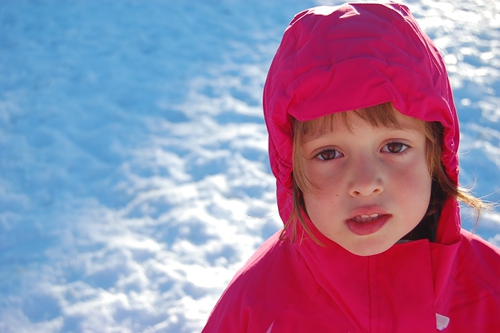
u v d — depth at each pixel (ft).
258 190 11.03
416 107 3.43
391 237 3.55
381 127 3.41
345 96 3.34
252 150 12.35
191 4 20.38
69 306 8.48
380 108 3.39
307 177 3.61
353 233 3.51
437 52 3.90
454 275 4.11
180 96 14.80
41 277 9.09
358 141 3.44
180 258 9.39
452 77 14.56
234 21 19.17
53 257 9.53
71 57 16.87
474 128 12.22
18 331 8.09
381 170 3.45
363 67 3.34
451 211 3.96
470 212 9.03
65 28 18.67
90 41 17.81
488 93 13.80
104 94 14.96
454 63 15.38
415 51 3.54
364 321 3.87
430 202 4.12
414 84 3.43
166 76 15.83
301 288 4.07
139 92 15.02
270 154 4.19
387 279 3.90
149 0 20.75
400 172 3.50
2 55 17.10
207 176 11.54
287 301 4.03
